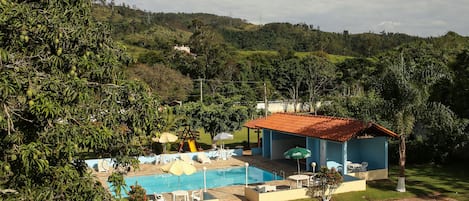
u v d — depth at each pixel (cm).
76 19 845
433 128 2825
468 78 2995
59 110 675
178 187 2541
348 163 2669
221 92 7069
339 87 7225
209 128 3616
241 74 7938
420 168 2817
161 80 6178
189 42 8875
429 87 2316
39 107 657
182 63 8031
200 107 3603
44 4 807
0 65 657
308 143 2791
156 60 7869
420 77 2222
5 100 667
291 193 2116
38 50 755
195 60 7969
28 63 728
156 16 17300
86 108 775
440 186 2347
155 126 892
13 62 696
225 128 3591
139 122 832
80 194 761
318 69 7662
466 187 2319
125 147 874
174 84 6278
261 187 2109
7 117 670
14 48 732
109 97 812
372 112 2330
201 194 2111
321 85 7581
